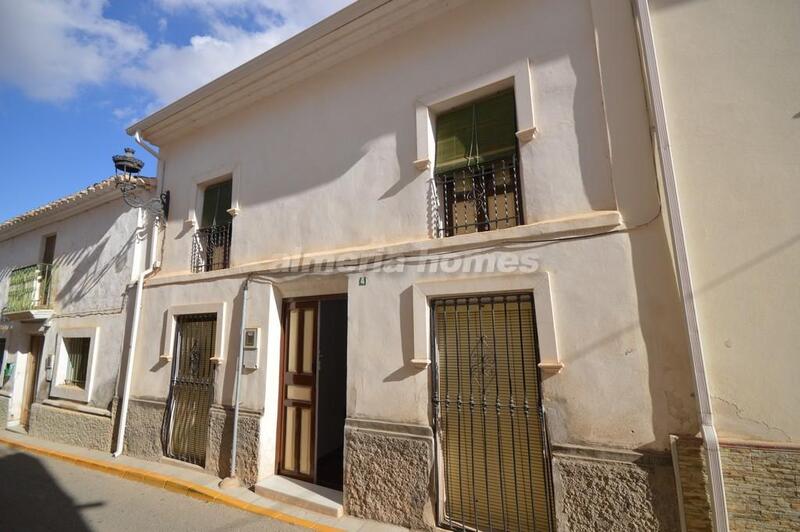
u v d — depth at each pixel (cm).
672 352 291
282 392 509
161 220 686
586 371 315
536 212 359
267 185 559
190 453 555
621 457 294
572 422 314
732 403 265
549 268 339
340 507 405
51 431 741
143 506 448
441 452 372
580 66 361
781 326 261
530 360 346
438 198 424
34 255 936
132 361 641
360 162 477
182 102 627
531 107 372
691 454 271
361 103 489
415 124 441
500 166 399
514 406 345
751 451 255
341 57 509
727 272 278
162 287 634
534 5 391
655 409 290
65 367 791
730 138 290
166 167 700
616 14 349
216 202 634
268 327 505
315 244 495
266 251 539
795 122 276
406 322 400
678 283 286
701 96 303
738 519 252
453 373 379
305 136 532
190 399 574
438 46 439
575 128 355
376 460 393
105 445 645
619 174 327
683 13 318
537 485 331
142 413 610
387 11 451
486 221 388
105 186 734
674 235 288
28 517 425
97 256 766
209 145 643
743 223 279
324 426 568
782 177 274
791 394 254
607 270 318
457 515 362
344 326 634
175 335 605
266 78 559
